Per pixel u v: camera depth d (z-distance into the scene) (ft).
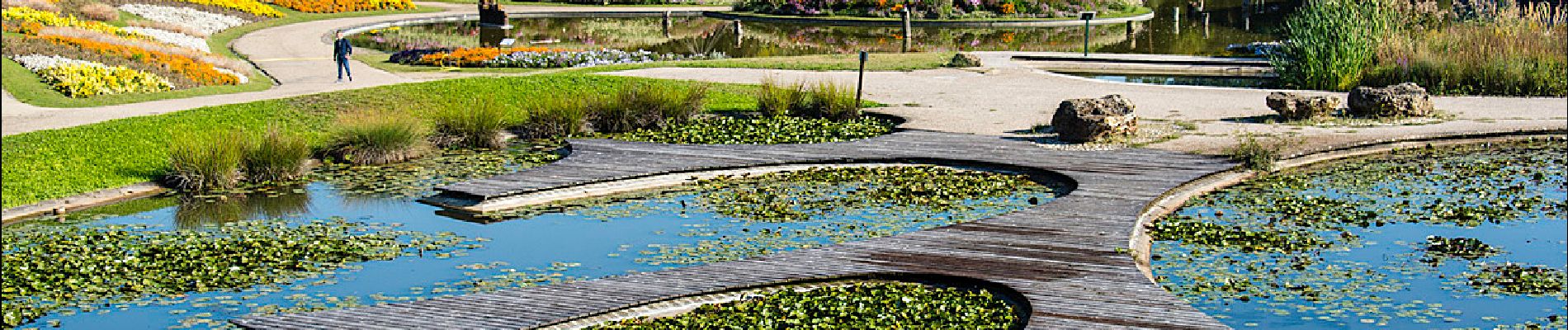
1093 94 72.08
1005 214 39.42
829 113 63.26
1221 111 63.67
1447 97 69.05
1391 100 60.18
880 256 34.32
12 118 62.03
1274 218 40.93
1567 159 51.03
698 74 82.12
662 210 43.21
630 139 57.11
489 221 41.88
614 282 32.04
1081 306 29.53
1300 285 32.99
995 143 54.08
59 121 60.75
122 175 48.29
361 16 150.30
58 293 32.86
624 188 46.83
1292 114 60.18
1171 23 145.89
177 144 49.11
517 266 35.73
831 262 33.71
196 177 47.14
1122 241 35.88
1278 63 82.79
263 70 91.35
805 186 46.96
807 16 149.89
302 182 49.03
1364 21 78.07
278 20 138.31
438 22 149.48
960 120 61.31
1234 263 35.27
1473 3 97.50
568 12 163.12
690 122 61.93
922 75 84.12
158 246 38.09
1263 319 30.19
